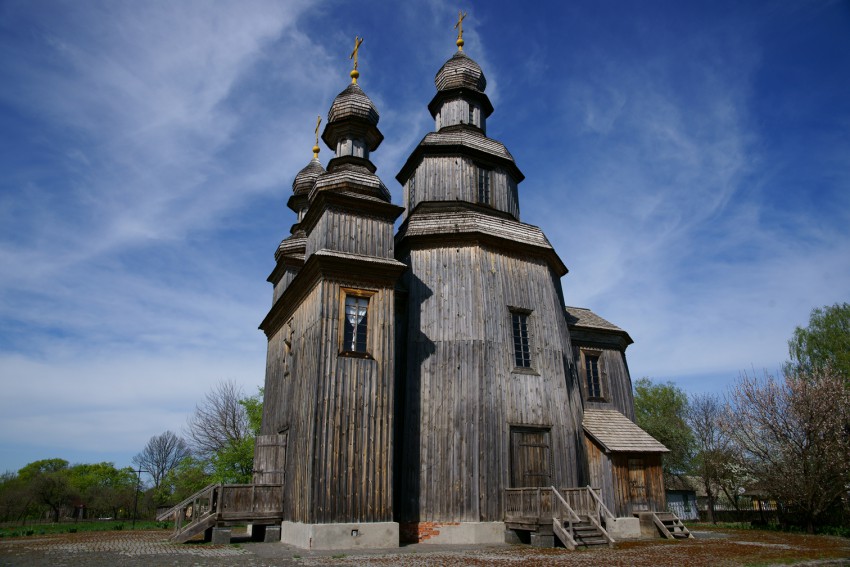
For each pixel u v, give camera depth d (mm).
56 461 79250
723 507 37250
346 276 16203
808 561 12266
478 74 24453
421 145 21531
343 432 14781
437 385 17234
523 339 18766
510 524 15852
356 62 22125
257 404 38469
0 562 11703
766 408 23500
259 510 16031
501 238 18953
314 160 28375
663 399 43344
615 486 19797
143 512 52969
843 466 20859
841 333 32094
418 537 15883
